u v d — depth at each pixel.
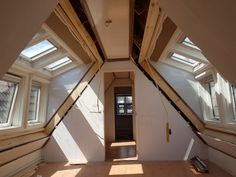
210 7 1.12
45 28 2.72
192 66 4.47
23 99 3.73
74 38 3.26
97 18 2.41
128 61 4.81
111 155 5.04
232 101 3.42
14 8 1.14
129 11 2.26
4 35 1.21
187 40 3.40
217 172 3.48
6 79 3.33
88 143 4.57
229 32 1.16
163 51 3.92
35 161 4.29
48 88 4.85
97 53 4.07
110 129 7.50
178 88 4.61
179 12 1.50
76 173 3.69
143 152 4.46
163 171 3.64
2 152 2.98
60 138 4.63
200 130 4.38
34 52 3.57
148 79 4.71
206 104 4.36
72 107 4.74
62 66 4.71
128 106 8.20
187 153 4.38
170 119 4.52
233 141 3.04
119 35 2.98
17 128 3.59
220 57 1.47
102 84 4.75
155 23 2.52
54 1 1.43
